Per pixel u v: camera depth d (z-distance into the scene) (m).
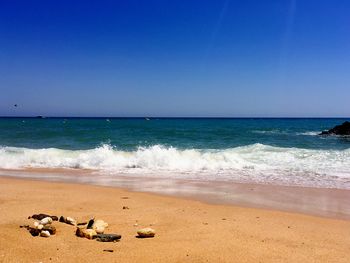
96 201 9.59
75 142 29.00
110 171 15.93
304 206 9.84
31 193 10.40
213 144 29.19
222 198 10.69
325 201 10.44
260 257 5.54
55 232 6.33
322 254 5.83
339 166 17.22
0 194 10.06
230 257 5.48
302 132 53.31
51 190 11.09
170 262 5.20
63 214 7.94
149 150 19.92
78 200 9.62
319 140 36.09
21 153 19.91
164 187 12.36
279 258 5.54
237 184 12.99
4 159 18.34
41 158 18.44
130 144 28.03
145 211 8.57
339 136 43.12
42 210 8.19
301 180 13.80
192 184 12.95
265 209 9.40
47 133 37.91
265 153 21.14
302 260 5.50
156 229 6.95
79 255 5.30
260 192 11.61
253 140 34.31
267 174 15.19
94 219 7.50
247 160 18.83
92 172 15.66
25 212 7.86
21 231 6.26
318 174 15.14
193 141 31.66
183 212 8.62
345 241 6.66
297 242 6.45
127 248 5.70
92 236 6.14
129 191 11.49
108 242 5.96
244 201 10.34
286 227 7.55
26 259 5.05
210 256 5.48
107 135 36.34
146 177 14.45
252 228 7.29
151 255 5.42
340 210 9.46
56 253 5.34
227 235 6.67
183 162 17.42
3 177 14.21
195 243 6.09
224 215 8.52
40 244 5.66
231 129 58.72
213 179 14.02
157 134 39.53
